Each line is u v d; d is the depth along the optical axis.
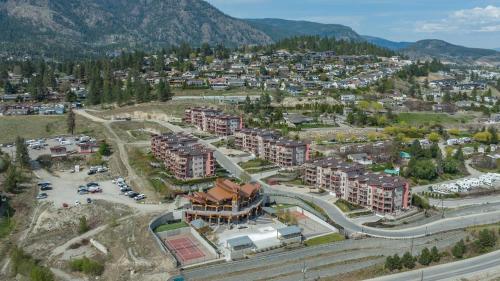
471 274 186.88
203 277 183.50
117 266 195.38
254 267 191.00
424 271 188.75
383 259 196.75
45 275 188.00
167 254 198.38
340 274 185.50
